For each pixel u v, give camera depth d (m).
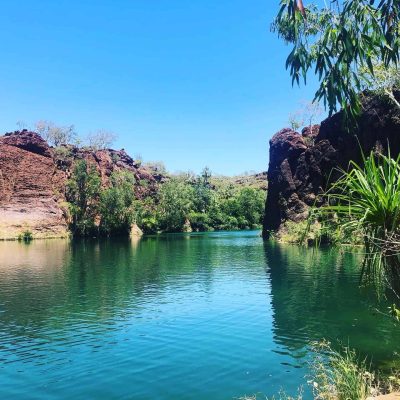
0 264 37.31
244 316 16.77
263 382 9.81
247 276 28.12
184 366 11.06
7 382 10.19
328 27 6.46
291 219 62.28
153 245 62.09
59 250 54.06
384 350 11.85
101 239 83.81
